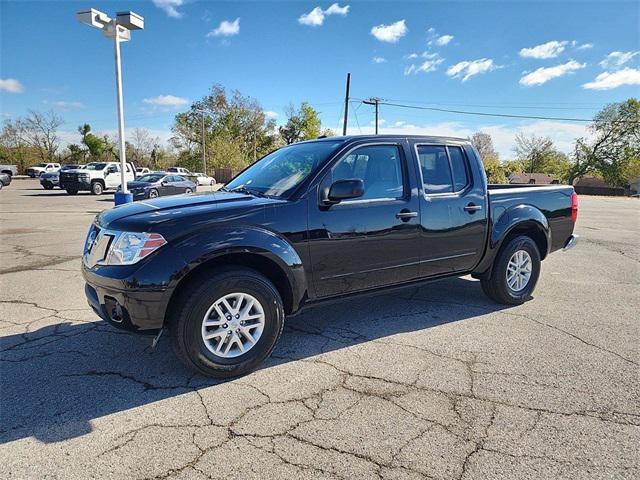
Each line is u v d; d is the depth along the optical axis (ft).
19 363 11.48
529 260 16.60
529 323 14.69
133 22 40.04
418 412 9.23
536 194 16.67
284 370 11.21
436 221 13.88
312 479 7.16
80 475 7.25
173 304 10.21
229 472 7.33
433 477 7.23
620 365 11.51
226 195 12.39
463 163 14.93
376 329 14.10
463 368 11.30
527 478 7.22
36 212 50.31
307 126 229.66
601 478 7.22
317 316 15.38
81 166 90.79
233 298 10.64
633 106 194.08
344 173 12.30
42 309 15.84
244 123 225.76
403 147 13.57
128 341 12.94
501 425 8.75
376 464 7.55
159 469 7.41
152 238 9.80
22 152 190.08
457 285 19.56
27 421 8.84
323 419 8.95
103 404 9.52
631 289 19.25
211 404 9.55
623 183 198.70
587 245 32.50
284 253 11.02
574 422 8.87
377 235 12.67
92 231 11.48
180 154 217.97
